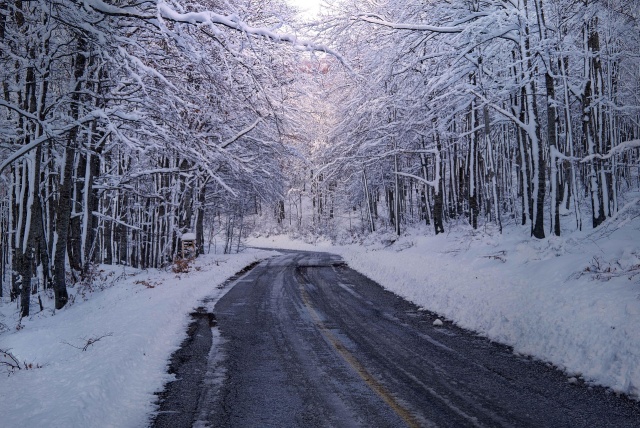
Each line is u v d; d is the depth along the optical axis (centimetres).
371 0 2167
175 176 2642
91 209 1970
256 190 3197
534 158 1575
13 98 1817
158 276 1912
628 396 532
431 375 614
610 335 622
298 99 2117
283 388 565
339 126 2680
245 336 855
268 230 6900
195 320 1012
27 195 1778
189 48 845
